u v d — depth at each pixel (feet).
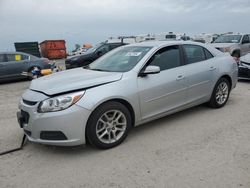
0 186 9.89
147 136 13.93
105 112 12.18
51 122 11.27
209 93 17.35
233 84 19.15
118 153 12.16
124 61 14.74
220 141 13.00
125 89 12.78
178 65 15.46
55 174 10.60
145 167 10.81
